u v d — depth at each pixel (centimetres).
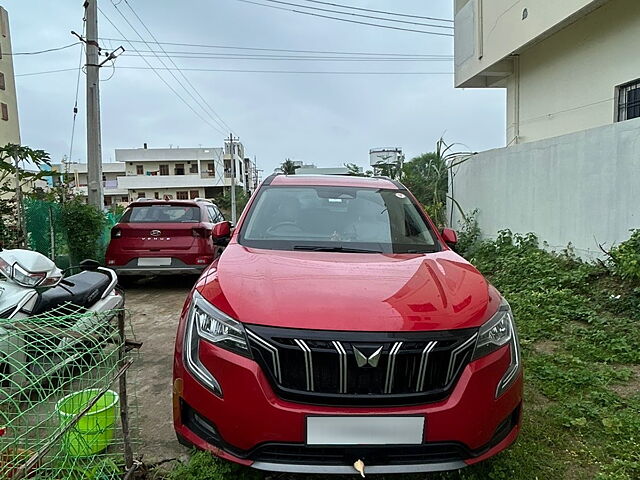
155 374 387
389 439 203
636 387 355
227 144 5712
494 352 225
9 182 734
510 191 834
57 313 317
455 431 206
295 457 204
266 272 253
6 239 666
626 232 586
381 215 360
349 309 214
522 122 1080
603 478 241
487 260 796
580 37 877
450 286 249
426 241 339
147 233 720
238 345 210
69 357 225
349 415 200
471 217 962
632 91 773
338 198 377
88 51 979
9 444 207
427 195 1210
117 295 432
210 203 912
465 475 241
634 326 468
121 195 5672
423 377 207
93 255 854
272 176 425
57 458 213
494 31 1041
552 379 362
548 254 720
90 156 988
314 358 204
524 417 307
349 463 204
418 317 214
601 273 605
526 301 561
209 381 213
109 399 260
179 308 629
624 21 774
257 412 202
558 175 710
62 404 221
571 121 912
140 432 288
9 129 2267
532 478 244
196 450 246
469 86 1238
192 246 724
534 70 1026
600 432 288
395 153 1844
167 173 5753
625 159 587
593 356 412
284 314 211
